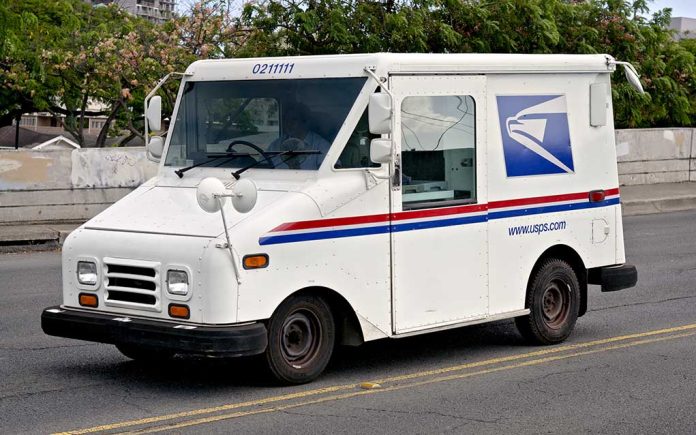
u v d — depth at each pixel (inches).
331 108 353.4
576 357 399.5
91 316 339.3
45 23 1460.4
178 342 317.7
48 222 783.1
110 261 337.4
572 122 422.0
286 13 974.4
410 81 362.3
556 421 309.4
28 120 3026.6
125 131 1898.4
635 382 360.2
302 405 322.0
